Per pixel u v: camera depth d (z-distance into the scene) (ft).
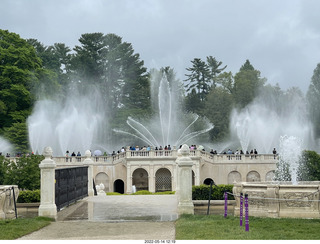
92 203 89.51
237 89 332.39
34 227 59.82
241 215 59.00
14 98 217.97
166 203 87.51
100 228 59.88
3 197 67.56
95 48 328.90
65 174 83.92
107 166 197.06
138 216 70.38
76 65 319.27
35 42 327.06
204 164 193.26
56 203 76.89
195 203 88.58
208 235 52.08
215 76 390.21
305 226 57.88
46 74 239.71
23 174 107.34
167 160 189.57
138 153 192.03
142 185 199.52
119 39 335.26
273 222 60.80
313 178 118.83
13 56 222.48
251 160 192.54
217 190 92.73
